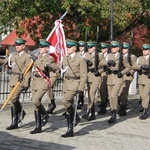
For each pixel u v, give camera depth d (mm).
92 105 12719
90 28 17469
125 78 14055
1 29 18344
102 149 9070
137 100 18234
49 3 16531
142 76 13562
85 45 13305
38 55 10562
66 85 10109
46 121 10773
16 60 10562
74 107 10773
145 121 13094
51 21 17547
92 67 12688
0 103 13398
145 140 10250
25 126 11141
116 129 11508
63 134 10180
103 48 13453
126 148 9289
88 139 10016
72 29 18000
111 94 12508
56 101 15391
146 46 13453
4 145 8977
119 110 14148
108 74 12711
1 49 39719
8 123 11391
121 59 12594
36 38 18250
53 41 11555
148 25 19156
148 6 18141
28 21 17922
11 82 10656
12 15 17297
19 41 10523
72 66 10047
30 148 8805
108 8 17078
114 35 18578
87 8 16734
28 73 10375
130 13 18047
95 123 12273
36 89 10289
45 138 9875
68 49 10195
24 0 16688
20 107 10852
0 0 17125
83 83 10000
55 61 11422
